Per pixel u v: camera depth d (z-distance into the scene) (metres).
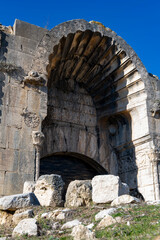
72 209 7.96
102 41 14.25
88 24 13.62
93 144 15.55
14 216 7.70
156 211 7.01
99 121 16.09
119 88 15.07
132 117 14.87
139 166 14.22
